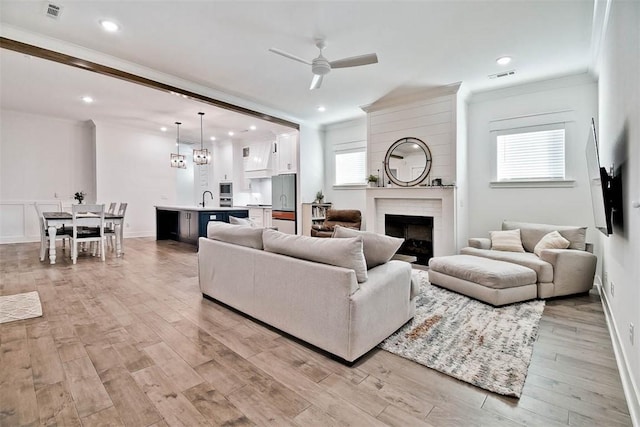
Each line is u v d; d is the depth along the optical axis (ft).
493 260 11.81
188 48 11.22
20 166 20.83
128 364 6.39
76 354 6.75
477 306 9.96
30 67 12.89
